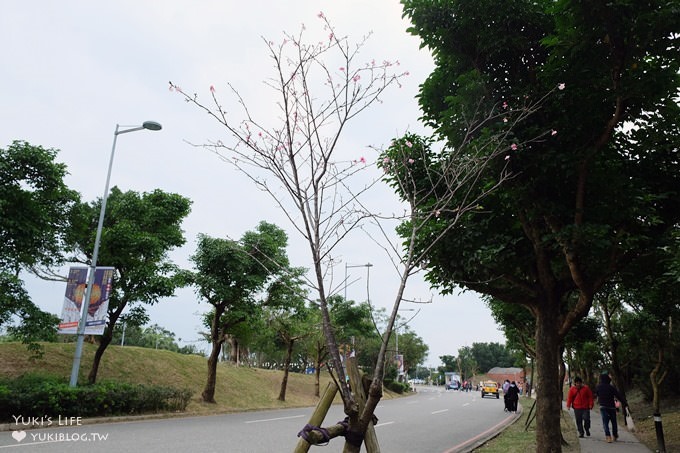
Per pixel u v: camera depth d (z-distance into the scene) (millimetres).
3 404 10734
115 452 8406
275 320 23781
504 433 13523
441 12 7789
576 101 7117
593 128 7336
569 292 11227
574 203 7609
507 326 18766
